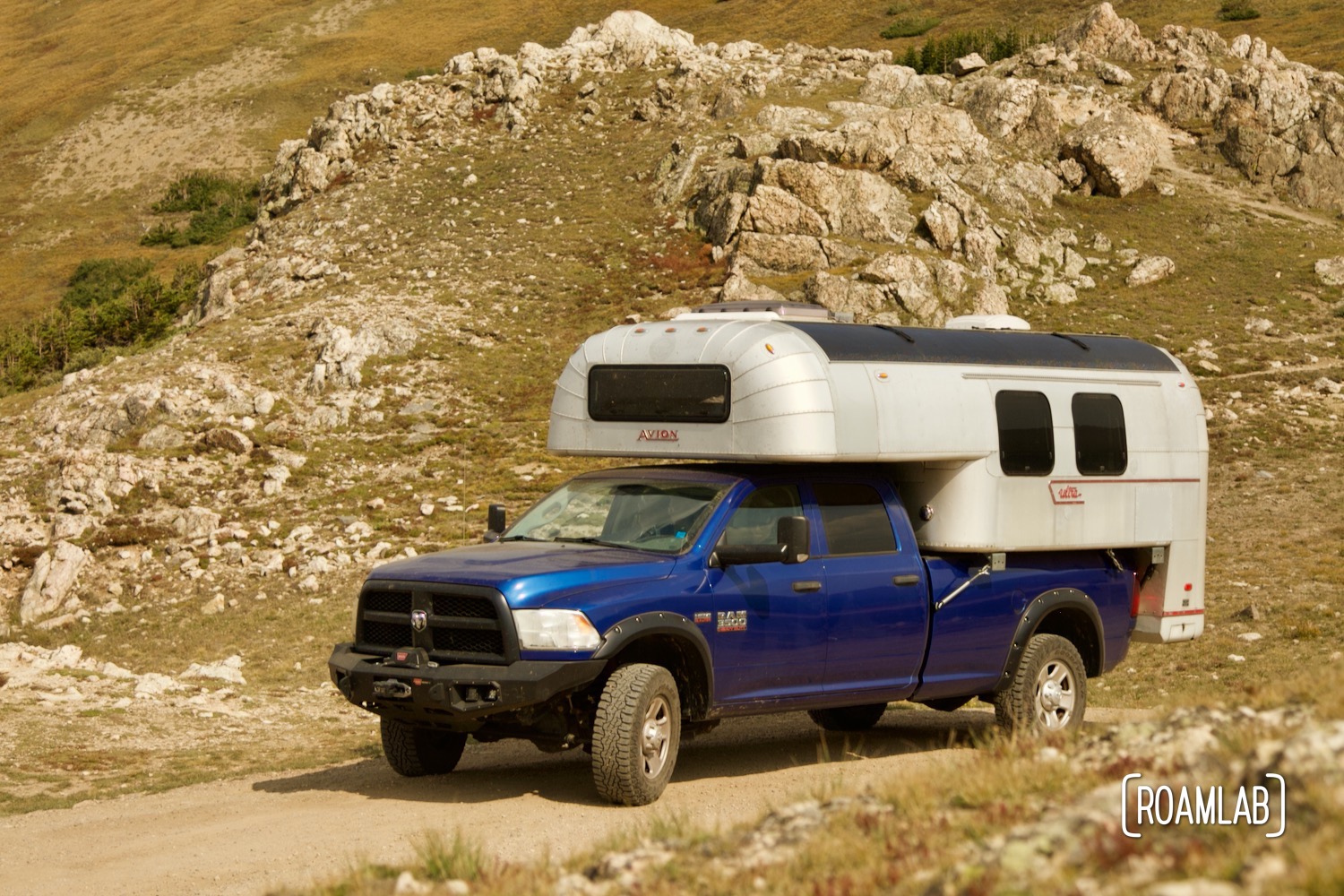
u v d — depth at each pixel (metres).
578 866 5.39
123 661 22.58
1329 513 28.59
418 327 44.59
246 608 25.31
